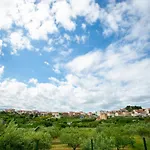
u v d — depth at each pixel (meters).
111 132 35.97
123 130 41.91
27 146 17.66
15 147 16.42
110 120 90.06
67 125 75.19
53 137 46.22
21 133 17.45
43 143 25.75
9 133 16.30
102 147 24.39
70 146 34.53
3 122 17.23
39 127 50.12
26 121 78.38
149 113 166.12
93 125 73.50
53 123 80.06
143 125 47.91
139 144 33.41
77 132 38.25
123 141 31.48
